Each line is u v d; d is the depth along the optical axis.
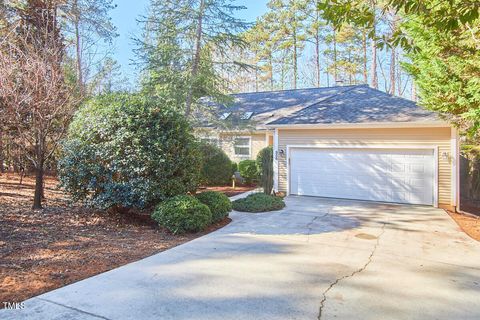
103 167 7.09
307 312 3.49
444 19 4.60
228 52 15.08
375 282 4.34
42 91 7.44
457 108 7.58
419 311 3.56
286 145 12.89
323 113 12.95
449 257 5.47
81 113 7.50
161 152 7.09
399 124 10.67
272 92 20.83
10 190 9.62
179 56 12.50
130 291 3.91
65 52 10.38
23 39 8.39
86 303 3.57
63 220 7.05
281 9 29.50
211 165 14.72
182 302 3.66
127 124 7.02
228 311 3.48
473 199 11.90
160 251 5.53
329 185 12.15
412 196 10.81
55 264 4.64
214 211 7.62
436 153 10.40
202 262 4.99
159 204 6.98
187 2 12.39
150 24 13.80
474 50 6.86
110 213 7.65
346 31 26.95
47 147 8.18
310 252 5.61
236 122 13.63
